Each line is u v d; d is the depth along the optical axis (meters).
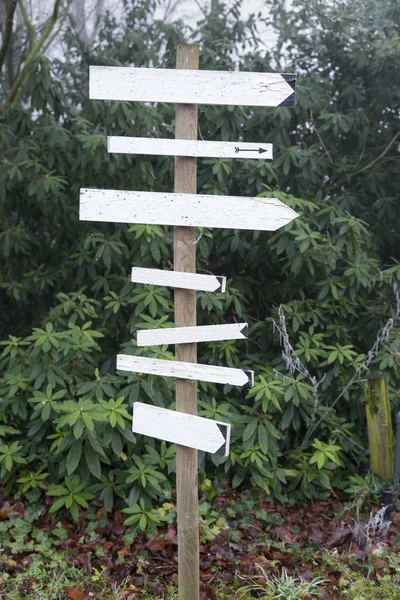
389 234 5.10
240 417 3.85
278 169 4.71
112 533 3.51
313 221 4.36
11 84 5.83
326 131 5.02
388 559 3.31
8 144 4.94
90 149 4.38
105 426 3.46
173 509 3.60
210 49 5.07
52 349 3.76
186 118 2.31
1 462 3.59
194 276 2.32
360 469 4.19
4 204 4.89
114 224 4.53
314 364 4.22
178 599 2.71
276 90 2.23
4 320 5.34
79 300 4.44
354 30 5.09
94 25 6.30
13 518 3.51
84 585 3.07
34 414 3.52
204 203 2.30
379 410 3.66
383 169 5.04
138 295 3.98
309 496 3.85
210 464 4.06
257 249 4.44
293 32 5.32
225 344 4.19
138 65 5.34
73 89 5.56
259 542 3.50
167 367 2.39
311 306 4.45
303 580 3.08
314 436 4.18
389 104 4.98
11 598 2.94
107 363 4.21
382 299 4.59
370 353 3.90
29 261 4.91
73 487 3.52
